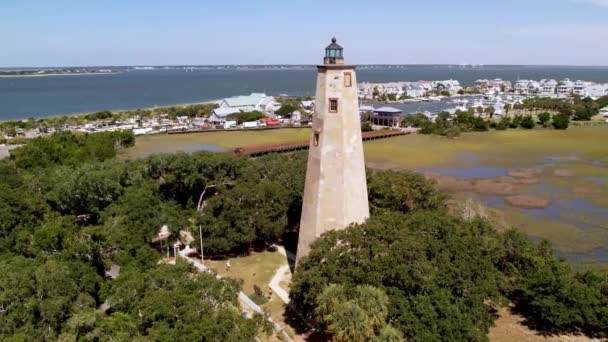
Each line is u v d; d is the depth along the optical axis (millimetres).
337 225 34750
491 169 93938
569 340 32062
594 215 64250
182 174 57125
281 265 44281
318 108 34375
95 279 31344
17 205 38750
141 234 41938
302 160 59094
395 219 34500
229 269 43469
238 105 185375
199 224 46531
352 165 34719
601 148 113250
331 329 25812
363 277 29062
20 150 82000
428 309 27453
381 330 25500
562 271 34625
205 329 22969
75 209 50438
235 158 60688
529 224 60938
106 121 163625
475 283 30281
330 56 33406
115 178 52094
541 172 90125
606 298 32375
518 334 32812
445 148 118062
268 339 31141
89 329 24750
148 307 24141
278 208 47406
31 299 25016
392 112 161750
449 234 33031
